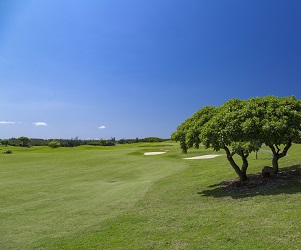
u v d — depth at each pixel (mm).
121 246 7938
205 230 8094
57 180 22453
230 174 16953
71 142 89125
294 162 17094
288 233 7012
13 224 11609
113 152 44719
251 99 13469
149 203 13078
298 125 11805
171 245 7508
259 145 11273
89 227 10211
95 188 18859
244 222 8133
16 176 24641
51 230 10562
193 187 15180
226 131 11969
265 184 12414
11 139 88188
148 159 33125
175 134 15336
